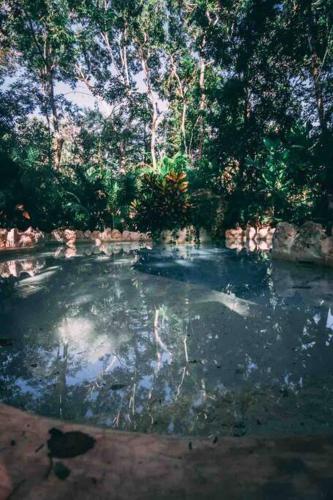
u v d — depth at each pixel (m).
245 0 18.33
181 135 25.84
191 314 3.73
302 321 3.42
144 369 2.41
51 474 1.29
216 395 2.02
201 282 5.54
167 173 15.81
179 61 25.19
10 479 1.26
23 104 24.34
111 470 1.31
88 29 24.14
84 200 17.11
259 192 15.10
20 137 23.72
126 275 6.29
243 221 15.22
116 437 1.53
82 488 1.22
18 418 1.69
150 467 1.33
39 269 7.13
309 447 1.44
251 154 17.23
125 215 16.73
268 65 16.48
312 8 14.19
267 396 2.00
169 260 8.41
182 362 2.51
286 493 1.19
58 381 2.25
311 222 7.73
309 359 2.52
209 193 15.47
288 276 5.98
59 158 24.11
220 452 1.42
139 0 22.75
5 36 22.56
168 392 2.07
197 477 1.27
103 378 2.29
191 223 14.75
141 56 25.52
